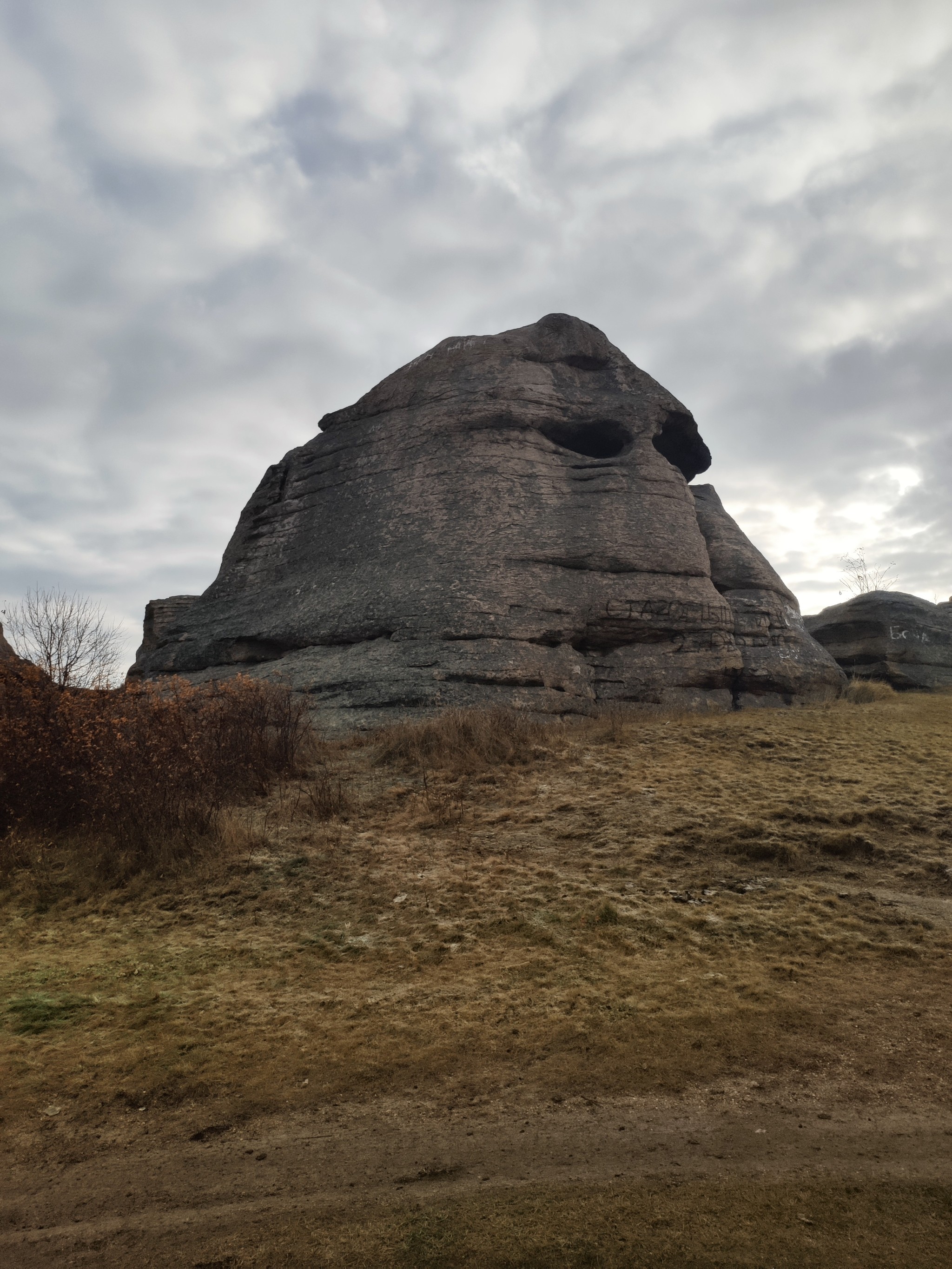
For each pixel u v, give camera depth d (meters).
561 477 20.62
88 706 11.81
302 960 6.32
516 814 9.93
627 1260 3.00
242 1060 4.82
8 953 6.85
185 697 12.87
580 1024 5.07
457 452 20.64
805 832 8.84
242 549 23.91
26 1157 3.96
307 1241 3.21
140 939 7.02
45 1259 3.19
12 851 9.47
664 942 6.35
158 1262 3.12
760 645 19.94
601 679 18.25
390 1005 5.46
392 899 7.49
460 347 22.62
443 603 17.89
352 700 16.52
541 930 6.62
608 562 19.11
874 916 6.80
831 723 15.13
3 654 15.71
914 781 10.88
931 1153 3.68
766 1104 4.17
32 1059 4.90
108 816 9.90
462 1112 4.21
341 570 20.53
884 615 25.08
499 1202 3.42
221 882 8.22
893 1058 4.59
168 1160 3.90
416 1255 3.09
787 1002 5.31
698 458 24.66
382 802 10.77
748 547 22.05
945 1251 3.00
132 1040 5.11
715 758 12.31
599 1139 3.91
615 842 8.80
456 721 13.83
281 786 11.69
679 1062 4.61
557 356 22.64
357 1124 4.15
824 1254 3.00
